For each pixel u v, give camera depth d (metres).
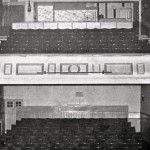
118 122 17.73
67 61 15.07
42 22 18.44
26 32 18.02
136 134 16.17
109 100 18.73
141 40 17.22
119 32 17.88
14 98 18.67
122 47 16.62
